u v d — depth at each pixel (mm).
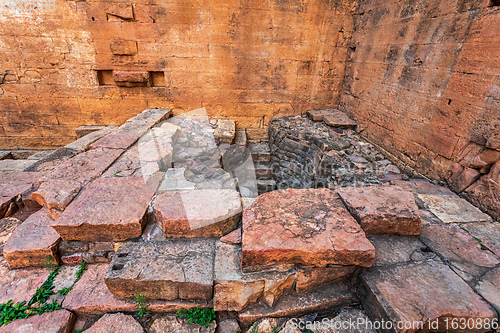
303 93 5531
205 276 1559
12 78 4691
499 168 2369
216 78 5137
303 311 1630
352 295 1699
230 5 4527
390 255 1817
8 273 1798
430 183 3098
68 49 4570
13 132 5184
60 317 1516
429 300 1460
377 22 4250
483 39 2467
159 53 4789
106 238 1830
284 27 4824
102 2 4250
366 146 4414
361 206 1970
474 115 2602
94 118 5254
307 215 1837
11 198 2389
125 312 1620
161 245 1785
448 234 2080
